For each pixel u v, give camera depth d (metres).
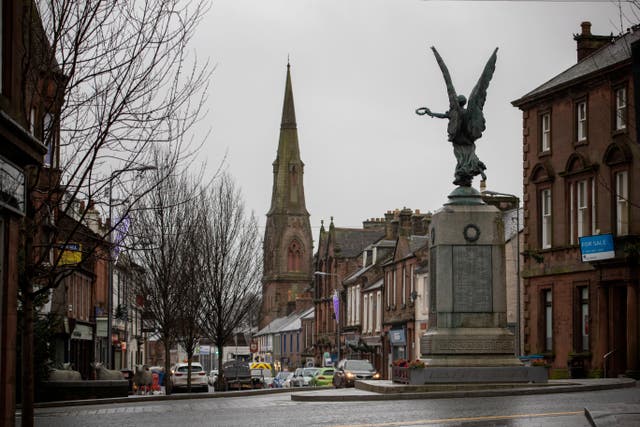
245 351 115.75
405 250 74.19
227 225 58.50
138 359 97.25
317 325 109.62
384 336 79.25
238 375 65.31
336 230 108.56
